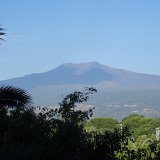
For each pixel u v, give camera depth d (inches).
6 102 500.4
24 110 331.0
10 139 297.9
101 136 312.0
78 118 311.6
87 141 307.6
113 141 311.0
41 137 303.0
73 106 322.3
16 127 304.7
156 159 288.2
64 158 172.2
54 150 170.9
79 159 291.6
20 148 164.2
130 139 327.6
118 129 326.3
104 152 309.0
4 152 161.2
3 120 313.4
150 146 295.3
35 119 312.0
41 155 165.2
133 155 304.2
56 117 320.2
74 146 297.9
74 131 301.1
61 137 296.7
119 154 312.7
